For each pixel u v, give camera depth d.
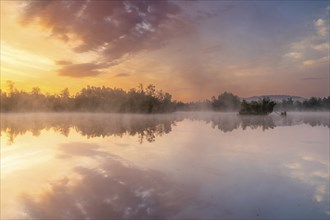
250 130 36.06
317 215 8.95
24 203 9.62
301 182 12.32
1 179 12.49
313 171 14.25
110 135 30.25
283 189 11.30
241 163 15.92
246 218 8.59
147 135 30.14
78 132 33.72
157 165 15.23
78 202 9.73
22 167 14.83
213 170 14.17
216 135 30.02
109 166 14.89
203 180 12.37
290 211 9.20
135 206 9.43
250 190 11.16
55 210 9.02
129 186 11.41
